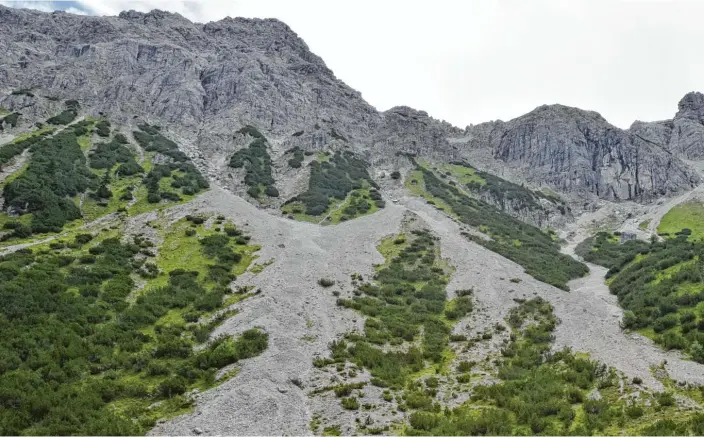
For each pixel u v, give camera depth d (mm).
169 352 51344
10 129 114000
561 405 40031
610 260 106375
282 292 65625
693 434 33312
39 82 142125
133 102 145250
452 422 38688
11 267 61281
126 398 43531
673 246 90312
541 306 67688
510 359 52969
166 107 149625
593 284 87312
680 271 68625
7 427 36531
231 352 49594
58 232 79312
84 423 38500
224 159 131750
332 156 144000
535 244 111562
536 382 45250
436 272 82312
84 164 104625
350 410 41406
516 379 47281
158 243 80562
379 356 52812
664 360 47906
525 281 78500
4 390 39750
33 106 125688
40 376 43906
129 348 51656
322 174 129375
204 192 106000
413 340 59531
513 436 36188
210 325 57844
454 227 108500
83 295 60312
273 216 101375
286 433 37938
